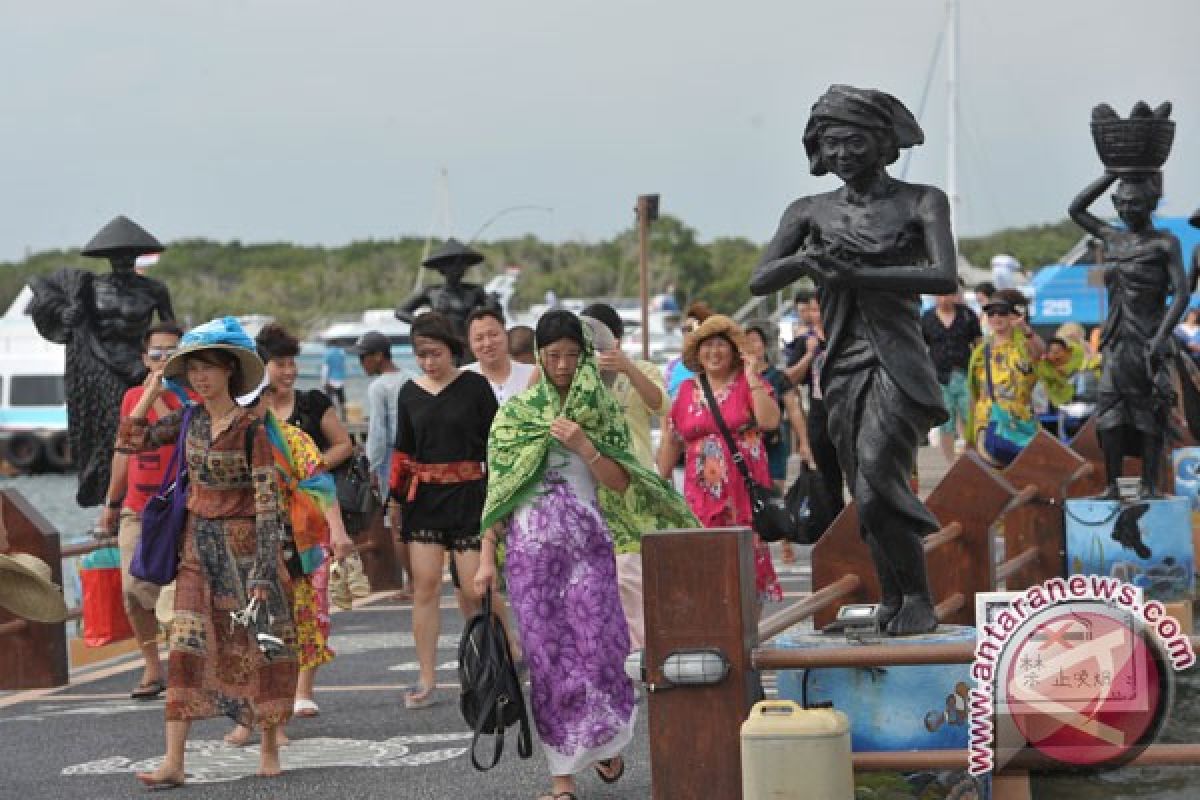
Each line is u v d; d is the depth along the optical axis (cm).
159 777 1399
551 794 1309
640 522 1315
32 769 1509
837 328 1170
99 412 2230
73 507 6166
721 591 1045
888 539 1159
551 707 1269
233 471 1412
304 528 1523
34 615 1452
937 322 3303
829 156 1154
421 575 1716
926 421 1162
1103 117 2052
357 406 6819
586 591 1283
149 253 2252
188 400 1554
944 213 1143
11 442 7988
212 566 1412
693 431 1700
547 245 17388
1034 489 2073
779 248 1187
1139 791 1159
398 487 1727
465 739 1557
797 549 3091
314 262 18888
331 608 2578
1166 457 2377
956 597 1593
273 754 1435
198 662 1410
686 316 1869
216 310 17512
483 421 1711
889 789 1141
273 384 1850
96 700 1886
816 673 1134
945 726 1121
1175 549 2030
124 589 1842
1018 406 2741
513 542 1295
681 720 1048
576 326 1296
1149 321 2055
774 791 1000
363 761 1476
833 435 1190
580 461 1307
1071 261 5338
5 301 16712
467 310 3319
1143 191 2048
